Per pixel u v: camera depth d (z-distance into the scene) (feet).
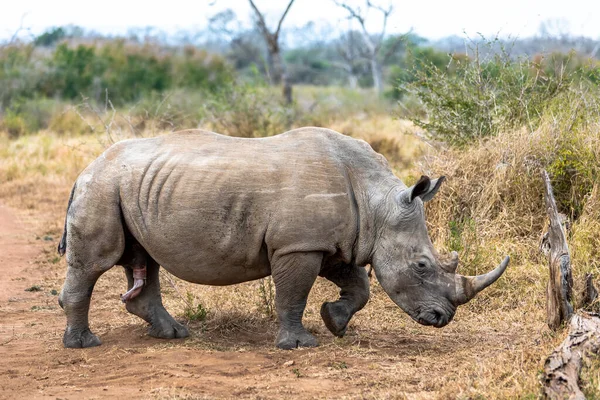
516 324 51.42
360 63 347.77
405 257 46.09
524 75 80.18
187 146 47.93
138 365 44.88
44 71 235.20
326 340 49.14
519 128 74.59
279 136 48.57
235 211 46.11
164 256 47.34
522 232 64.44
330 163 46.98
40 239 86.28
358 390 40.19
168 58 265.95
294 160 46.73
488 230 64.44
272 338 50.52
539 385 37.52
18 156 134.72
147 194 47.01
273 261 46.52
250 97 132.16
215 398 39.24
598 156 64.75
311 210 45.75
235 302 57.82
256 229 46.14
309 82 397.39
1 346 49.80
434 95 80.89
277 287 46.91
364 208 46.88
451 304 45.78
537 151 67.92
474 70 80.64
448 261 46.03
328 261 48.55
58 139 151.02
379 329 51.70
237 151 47.26
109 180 47.62
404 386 40.42
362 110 194.18
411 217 46.16
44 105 192.24
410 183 71.82
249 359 45.55
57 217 96.78
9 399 39.99
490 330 50.78
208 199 46.11
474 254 60.54
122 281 68.28
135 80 243.19
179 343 49.44
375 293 59.21
